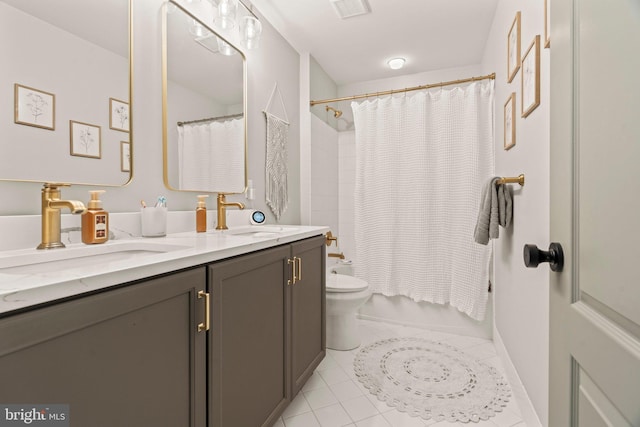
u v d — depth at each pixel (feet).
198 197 4.83
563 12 2.06
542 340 4.01
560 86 2.11
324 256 6.03
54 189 3.06
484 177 7.74
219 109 5.66
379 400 5.27
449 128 8.09
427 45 8.29
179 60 4.85
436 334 8.15
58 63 3.31
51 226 3.04
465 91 7.97
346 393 5.47
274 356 4.23
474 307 7.71
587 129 1.78
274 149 7.40
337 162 10.49
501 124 6.68
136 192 4.19
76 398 1.90
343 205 10.43
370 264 8.96
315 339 5.62
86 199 3.61
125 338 2.20
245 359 3.58
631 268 1.37
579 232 1.87
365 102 8.95
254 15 6.59
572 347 1.90
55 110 3.28
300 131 8.69
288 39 8.00
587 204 1.77
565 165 2.02
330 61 9.15
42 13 3.18
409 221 8.57
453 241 8.11
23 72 3.03
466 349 7.25
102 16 3.73
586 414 1.75
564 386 2.01
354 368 6.34
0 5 2.89
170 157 4.67
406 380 5.90
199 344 2.85
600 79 1.63
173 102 4.73
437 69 9.64
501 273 6.65
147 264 2.34
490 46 7.68
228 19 5.17
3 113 2.90
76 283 1.88
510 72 5.68
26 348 1.67
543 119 3.95
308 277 5.34
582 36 1.83
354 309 7.10
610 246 1.54
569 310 1.95
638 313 1.31
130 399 2.23
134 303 2.23
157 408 2.45
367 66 9.45
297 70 8.59
